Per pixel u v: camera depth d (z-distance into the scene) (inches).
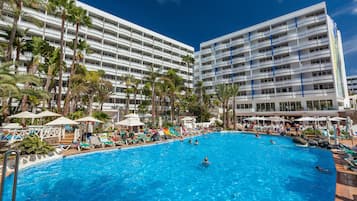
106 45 1732.3
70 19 890.7
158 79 1555.1
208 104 1847.9
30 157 417.1
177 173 402.0
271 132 1095.6
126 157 533.3
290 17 1653.5
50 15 1401.3
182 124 1224.2
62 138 692.7
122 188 319.6
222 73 2101.4
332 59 1395.2
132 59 1967.3
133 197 285.6
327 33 1441.9
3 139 516.1
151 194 296.8
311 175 376.5
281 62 1652.3
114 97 1756.9
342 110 1257.4
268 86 1710.1
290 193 293.9
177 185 335.0
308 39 1551.4
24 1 687.7
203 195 293.4
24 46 919.0
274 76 1686.8
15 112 798.5
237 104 1897.1
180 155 573.0
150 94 1678.2
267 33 1788.9
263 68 1791.3
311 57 1488.7
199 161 503.2
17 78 481.7
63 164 443.8
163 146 714.8
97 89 1189.7
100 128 895.1
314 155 549.6
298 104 1521.9
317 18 1498.5
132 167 441.7
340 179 316.8
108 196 287.7
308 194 287.4
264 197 282.8
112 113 1614.2
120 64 1820.9
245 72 1934.1
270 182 344.5
